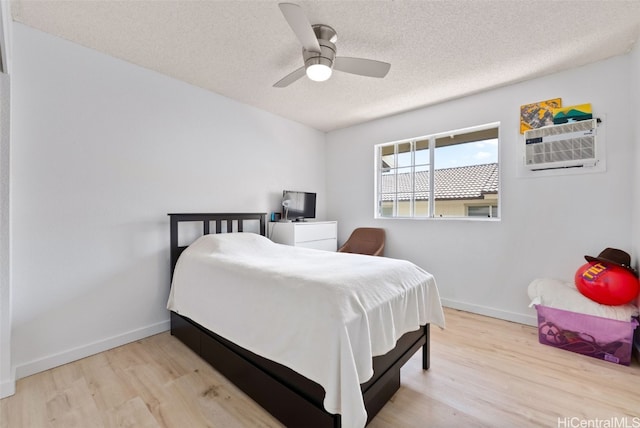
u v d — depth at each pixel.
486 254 2.80
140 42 1.99
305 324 1.27
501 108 2.69
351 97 2.95
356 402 1.08
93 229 2.07
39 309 1.84
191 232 2.68
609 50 2.08
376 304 1.39
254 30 1.85
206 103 2.77
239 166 3.07
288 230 3.20
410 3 1.59
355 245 3.66
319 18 1.71
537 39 1.94
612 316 1.90
